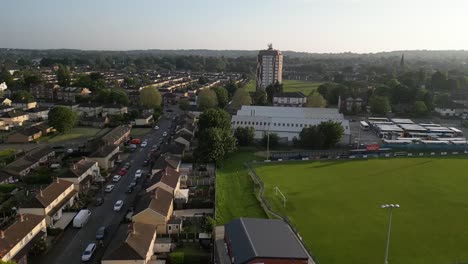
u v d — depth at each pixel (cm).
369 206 9300
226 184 10669
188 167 11675
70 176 9462
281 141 15412
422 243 7488
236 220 7406
